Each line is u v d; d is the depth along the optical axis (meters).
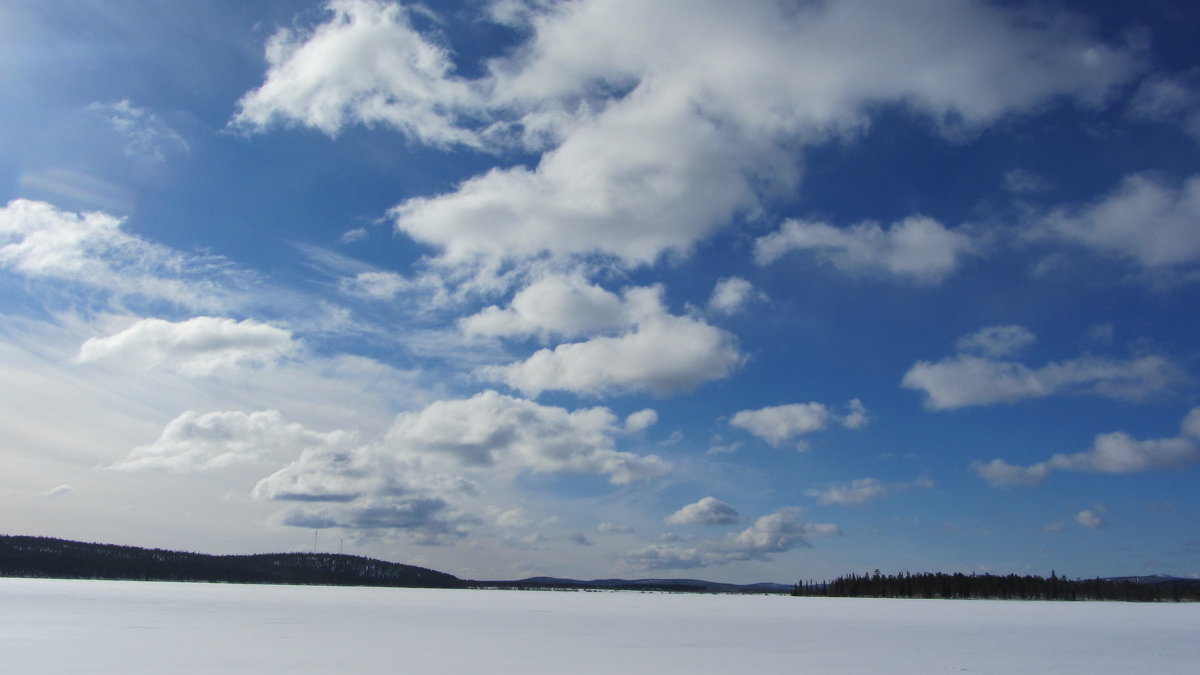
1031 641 33.44
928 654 27.30
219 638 28.89
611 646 28.56
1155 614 65.81
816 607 79.31
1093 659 26.25
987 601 113.19
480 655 24.78
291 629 33.94
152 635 29.58
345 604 64.38
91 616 39.50
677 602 95.06
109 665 21.16
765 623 45.91
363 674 20.08
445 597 97.81
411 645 27.64
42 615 39.66
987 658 26.20
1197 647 31.06
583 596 133.88
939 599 126.75
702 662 23.89
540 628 38.03
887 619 53.12
